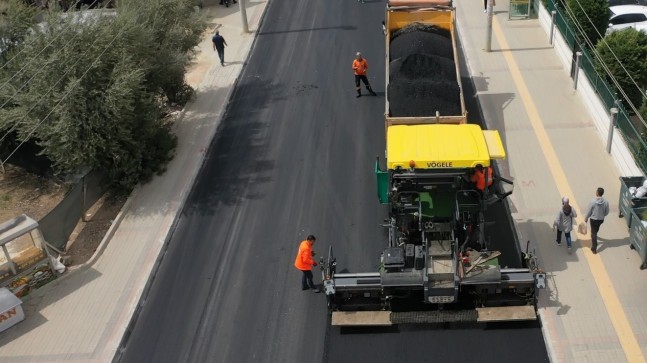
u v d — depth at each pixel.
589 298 15.86
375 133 22.83
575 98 23.56
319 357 15.12
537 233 17.94
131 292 17.53
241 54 29.28
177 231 19.56
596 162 20.42
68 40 21.16
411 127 16.53
